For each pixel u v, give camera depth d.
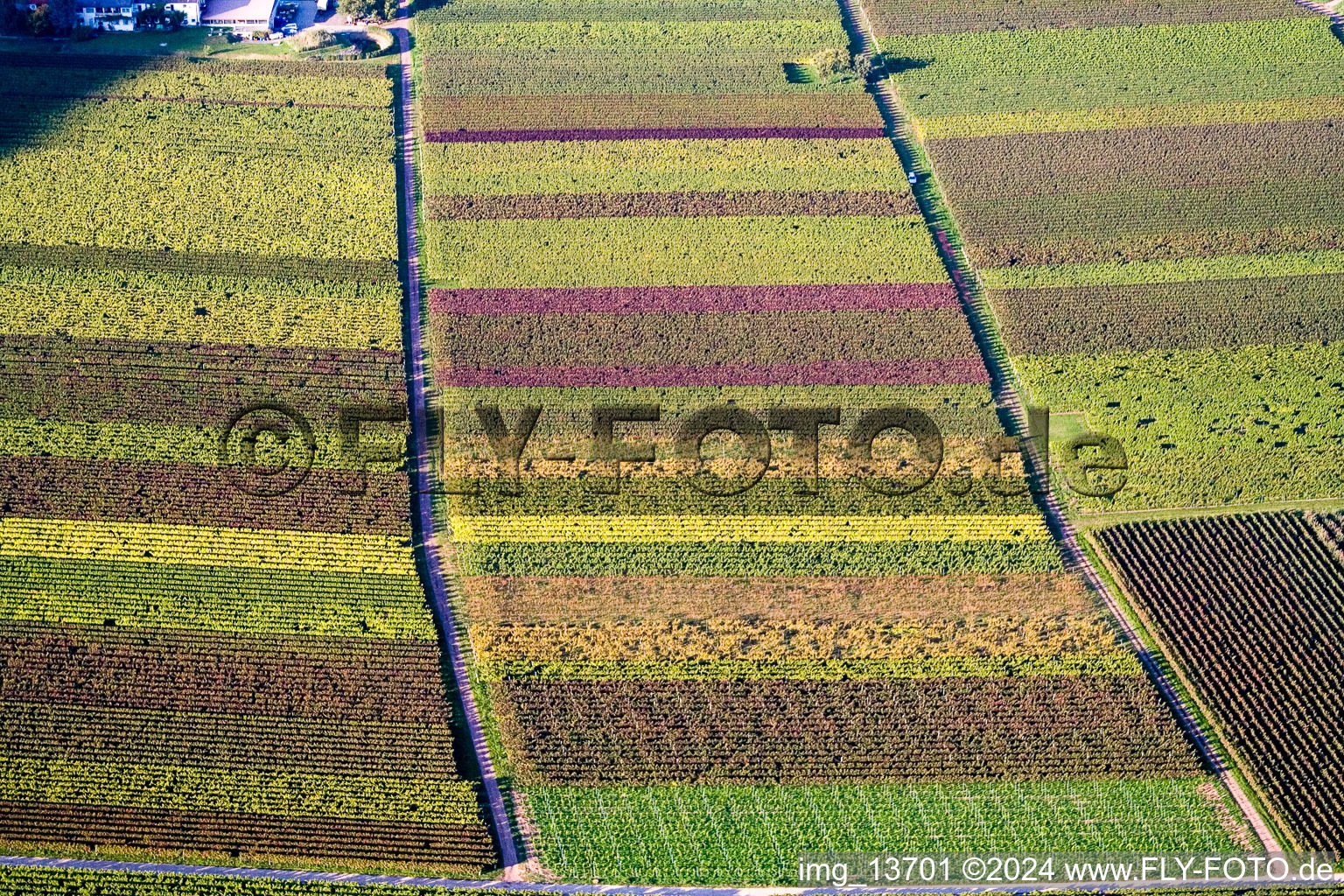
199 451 116.00
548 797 94.50
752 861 91.62
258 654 101.25
